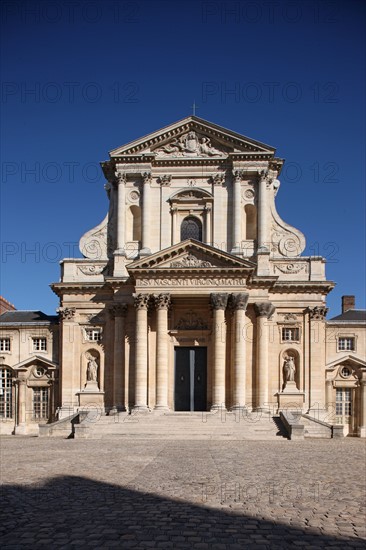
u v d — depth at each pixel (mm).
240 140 52469
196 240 48625
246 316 50531
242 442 37375
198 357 51281
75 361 52031
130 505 14922
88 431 40906
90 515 13750
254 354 50062
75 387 51781
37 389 54406
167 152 53500
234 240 51469
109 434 41094
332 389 52719
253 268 48000
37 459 25797
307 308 51500
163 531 12281
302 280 51750
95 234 54094
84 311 52469
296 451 31016
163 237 52281
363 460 26719
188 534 12047
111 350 51688
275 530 12453
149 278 49062
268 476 20422
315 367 50938
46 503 15203
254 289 50438
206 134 53375
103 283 51875
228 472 21375
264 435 41062
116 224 52875
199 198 52688
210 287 48750
